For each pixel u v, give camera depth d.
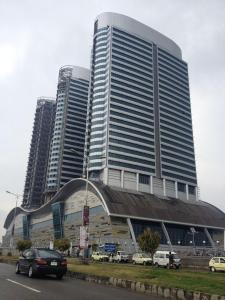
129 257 71.31
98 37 170.38
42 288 15.52
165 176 161.62
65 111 193.12
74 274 22.53
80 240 33.16
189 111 187.00
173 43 191.75
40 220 173.62
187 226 144.00
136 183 151.12
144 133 160.12
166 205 144.50
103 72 162.50
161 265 50.72
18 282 17.58
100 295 14.13
